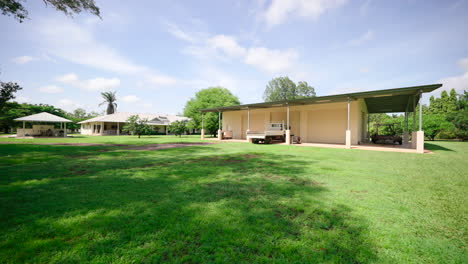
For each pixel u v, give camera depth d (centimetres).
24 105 3706
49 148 1139
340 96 1368
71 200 327
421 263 180
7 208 292
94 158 788
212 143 1722
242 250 196
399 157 858
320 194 366
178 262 178
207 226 243
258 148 1260
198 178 477
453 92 3531
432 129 2462
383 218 271
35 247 198
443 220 267
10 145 1305
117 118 3722
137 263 177
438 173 543
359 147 1352
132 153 960
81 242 208
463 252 197
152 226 242
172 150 1109
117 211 284
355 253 194
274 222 255
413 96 1430
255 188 400
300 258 185
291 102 1664
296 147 1348
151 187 402
